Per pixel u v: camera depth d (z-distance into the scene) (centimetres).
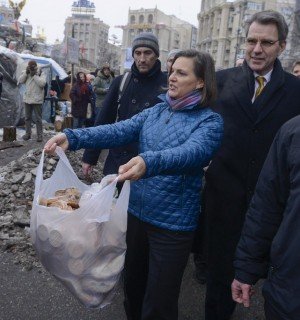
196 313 310
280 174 170
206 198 267
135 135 234
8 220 432
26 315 288
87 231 187
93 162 360
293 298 156
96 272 196
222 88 267
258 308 328
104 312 299
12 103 1159
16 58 1164
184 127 209
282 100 248
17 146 912
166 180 210
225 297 268
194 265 396
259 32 240
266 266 182
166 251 214
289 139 166
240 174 254
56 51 2542
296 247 156
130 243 232
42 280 336
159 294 216
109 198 188
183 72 206
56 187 223
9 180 530
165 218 212
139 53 316
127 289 248
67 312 296
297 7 2006
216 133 205
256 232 179
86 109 1116
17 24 3259
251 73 252
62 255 188
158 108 230
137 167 177
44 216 187
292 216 157
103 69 1086
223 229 260
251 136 250
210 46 8444
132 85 330
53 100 1402
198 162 195
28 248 384
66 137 215
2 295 310
